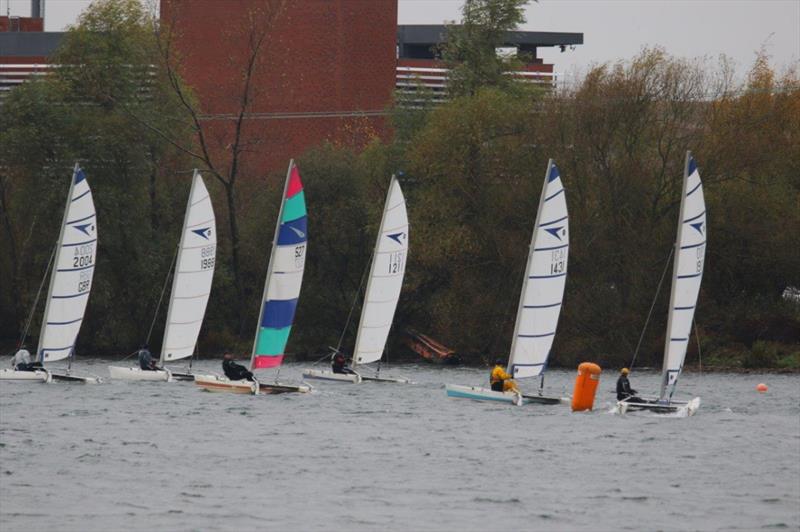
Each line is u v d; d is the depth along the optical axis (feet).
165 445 513.04
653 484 442.50
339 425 579.07
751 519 391.86
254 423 582.35
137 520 380.99
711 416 621.31
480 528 376.68
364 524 379.55
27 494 414.21
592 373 627.46
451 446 518.78
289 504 404.36
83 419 586.45
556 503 411.13
